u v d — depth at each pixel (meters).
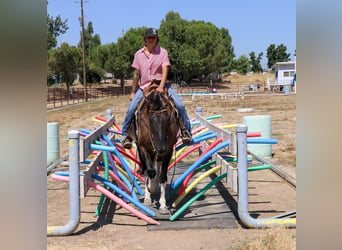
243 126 5.86
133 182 7.36
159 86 6.57
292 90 58.56
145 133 6.25
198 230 5.93
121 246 5.27
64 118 27.44
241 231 5.82
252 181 9.21
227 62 91.69
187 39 78.00
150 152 6.48
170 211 6.83
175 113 6.54
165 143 5.91
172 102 6.56
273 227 5.74
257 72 128.12
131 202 6.82
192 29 77.69
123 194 6.37
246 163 5.90
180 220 6.36
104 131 8.50
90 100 53.59
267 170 10.34
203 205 7.28
